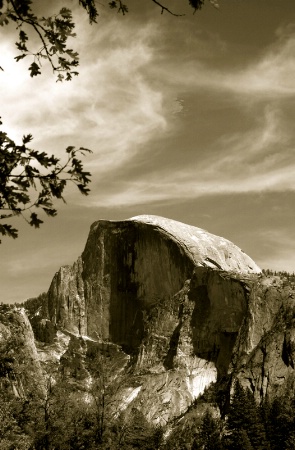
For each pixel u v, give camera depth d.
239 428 114.12
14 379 56.84
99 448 78.81
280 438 113.81
